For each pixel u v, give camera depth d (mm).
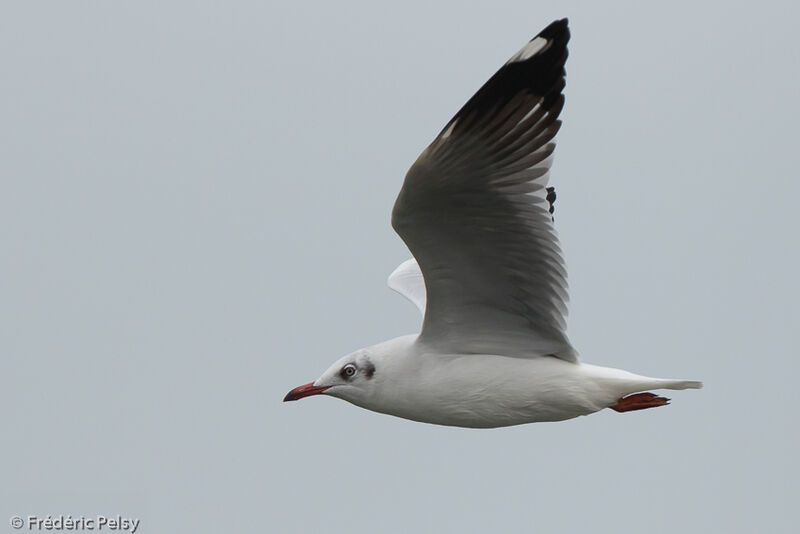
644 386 12500
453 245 11953
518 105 11039
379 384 12969
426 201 11477
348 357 13172
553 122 11289
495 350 12742
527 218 11812
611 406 13008
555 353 12766
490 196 11531
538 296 12414
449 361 12750
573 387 12594
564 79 11125
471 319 12625
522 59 10906
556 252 12078
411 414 13008
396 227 11719
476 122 10961
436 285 12320
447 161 11102
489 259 12094
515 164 11375
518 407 12727
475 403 12727
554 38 10945
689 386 12422
